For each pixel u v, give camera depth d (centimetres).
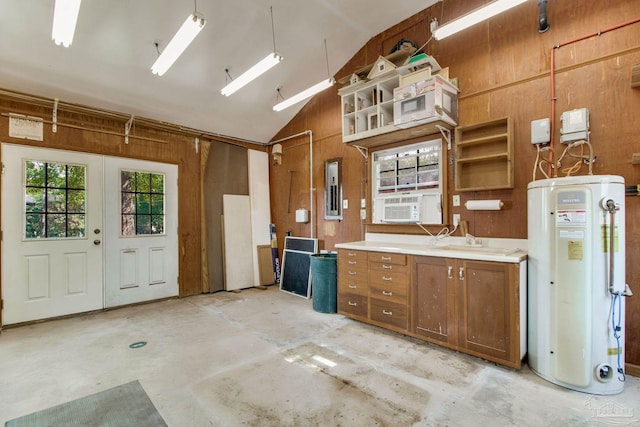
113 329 331
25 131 349
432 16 351
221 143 515
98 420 183
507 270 238
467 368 243
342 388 216
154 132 448
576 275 213
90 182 391
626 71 236
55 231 367
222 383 223
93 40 315
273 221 569
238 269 513
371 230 407
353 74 378
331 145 464
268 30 359
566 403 198
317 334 315
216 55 370
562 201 220
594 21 250
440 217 338
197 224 488
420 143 360
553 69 268
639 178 230
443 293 274
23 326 341
